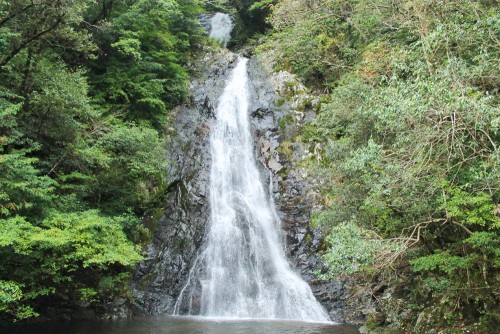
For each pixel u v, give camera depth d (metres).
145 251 14.85
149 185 16.47
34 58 13.73
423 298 10.83
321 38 21.41
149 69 20.00
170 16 22.56
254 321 12.88
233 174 18.95
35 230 10.63
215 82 23.39
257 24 30.23
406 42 14.17
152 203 16.17
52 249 11.34
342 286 14.00
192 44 25.58
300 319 13.46
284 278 15.05
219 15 33.12
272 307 14.10
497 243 8.66
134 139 14.45
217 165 18.91
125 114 18.31
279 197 17.67
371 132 11.57
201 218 16.59
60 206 12.55
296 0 19.22
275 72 22.72
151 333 10.88
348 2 18.86
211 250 15.91
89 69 17.97
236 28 31.98
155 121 19.33
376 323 11.70
